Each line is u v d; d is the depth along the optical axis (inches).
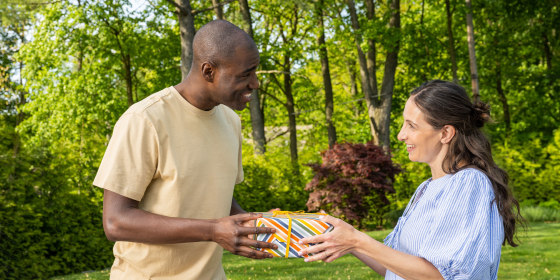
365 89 585.6
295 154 757.9
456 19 641.0
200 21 642.8
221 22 66.4
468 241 56.0
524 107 668.7
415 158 65.4
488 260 56.0
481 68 646.5
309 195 447.2
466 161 63.4
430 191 62.9
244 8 572.4
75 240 262.8
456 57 658.2
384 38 561.9
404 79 753.6
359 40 568.1
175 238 62.2
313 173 455.5
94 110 670.5
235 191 430.0
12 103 782.5
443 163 63.6
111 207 65.2
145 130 67.4
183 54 387.2
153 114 68.3
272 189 460.1
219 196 74.5
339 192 406.6
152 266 71.6
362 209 418.6
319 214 67.1
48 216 255.3
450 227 57.7
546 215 435.2
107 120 690.2
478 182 59.7
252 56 65.4
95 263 272.5
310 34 747.4
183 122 70.7
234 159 78.2
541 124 653.3
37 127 726.5
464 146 63.1
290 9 695.1
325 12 644.7
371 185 401.4
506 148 514.6
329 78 720.3
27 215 246.7
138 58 662.5
